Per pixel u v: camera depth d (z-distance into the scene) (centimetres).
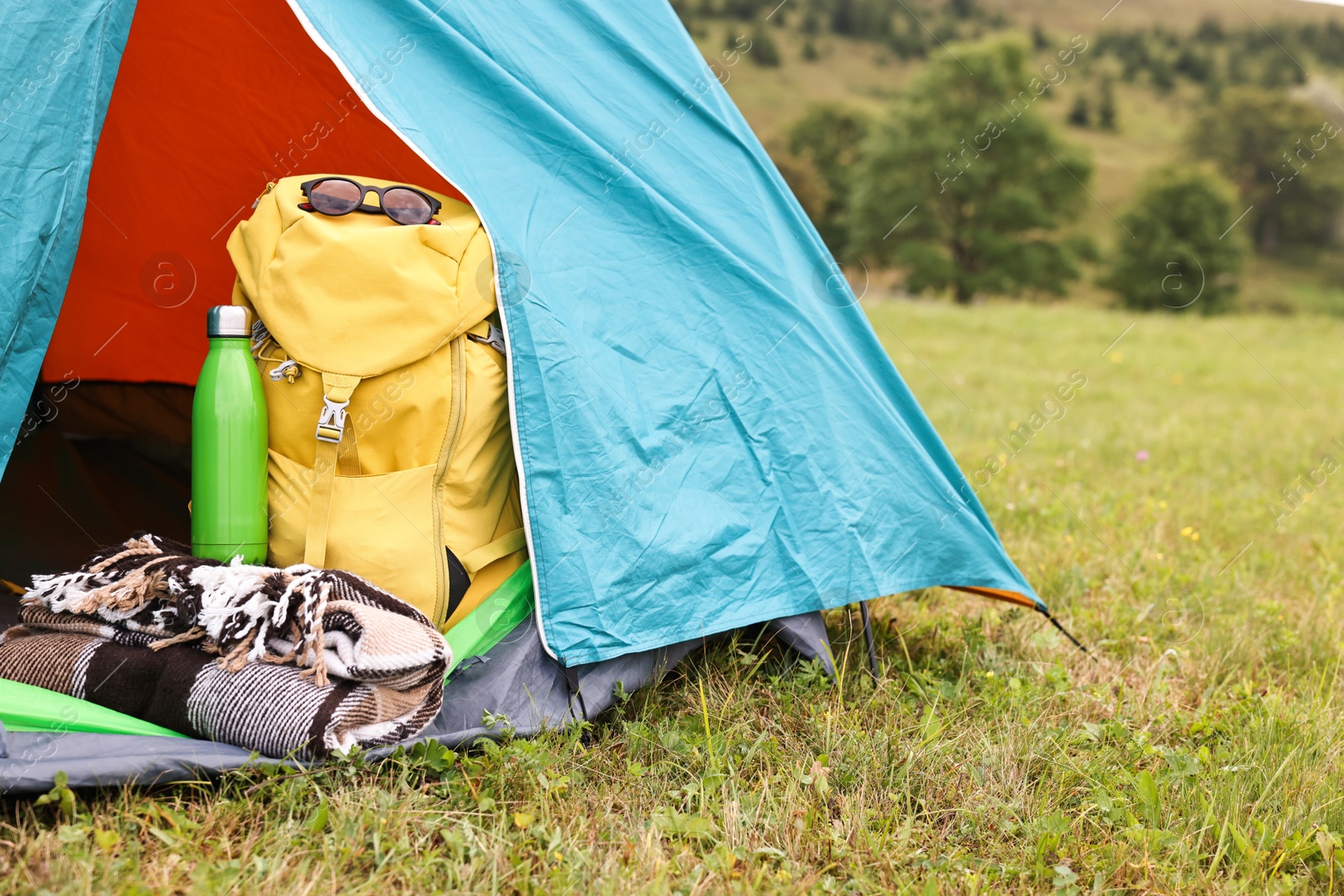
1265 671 282
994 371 880
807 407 235
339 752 170
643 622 208
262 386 196
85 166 178
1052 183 2348
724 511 221
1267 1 3253
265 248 199
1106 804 192
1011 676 253
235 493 191
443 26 209
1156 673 266
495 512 208
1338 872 181
